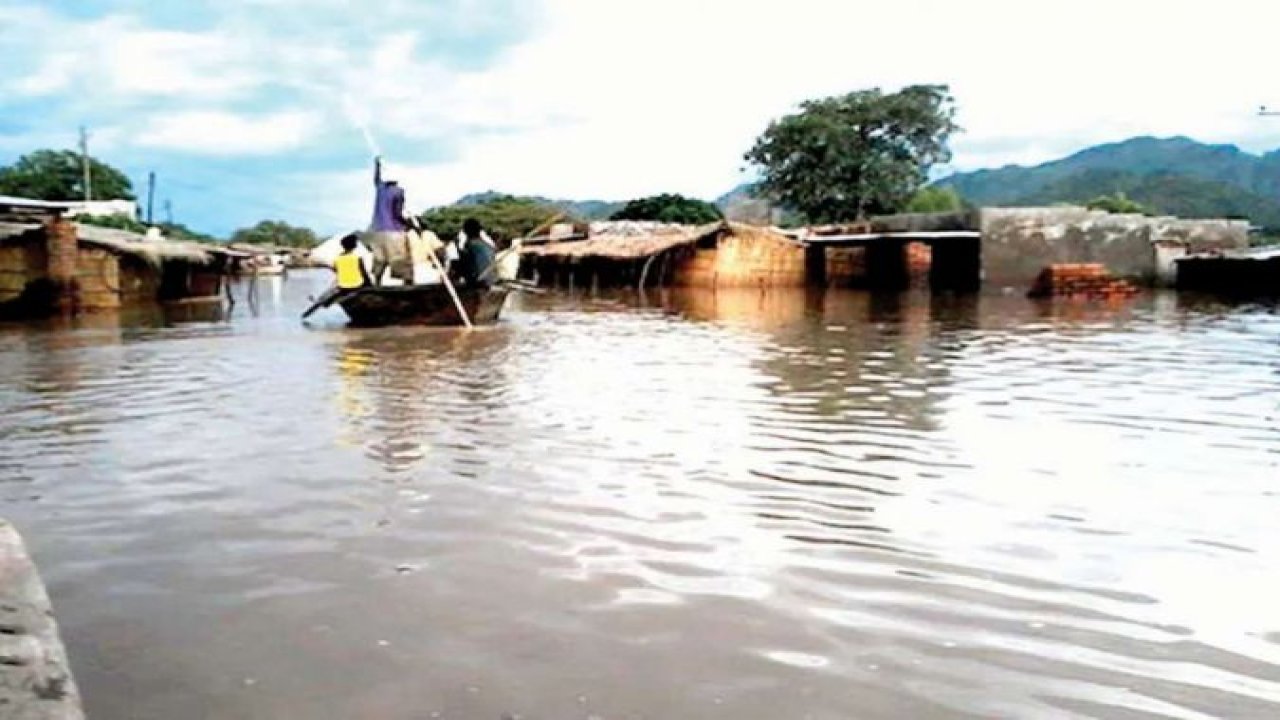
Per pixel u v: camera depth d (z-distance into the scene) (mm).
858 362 12219
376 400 9227
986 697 3338
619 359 12609
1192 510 5531
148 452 7016
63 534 5145
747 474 6340
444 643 3771
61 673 2480
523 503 5672
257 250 56125
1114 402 9125
